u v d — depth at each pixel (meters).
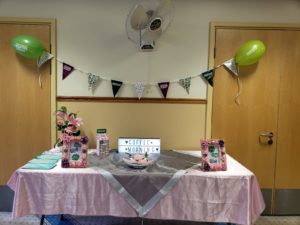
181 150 2.79
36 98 2.75
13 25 2.69
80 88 2.77
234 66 2.73
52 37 2.70
